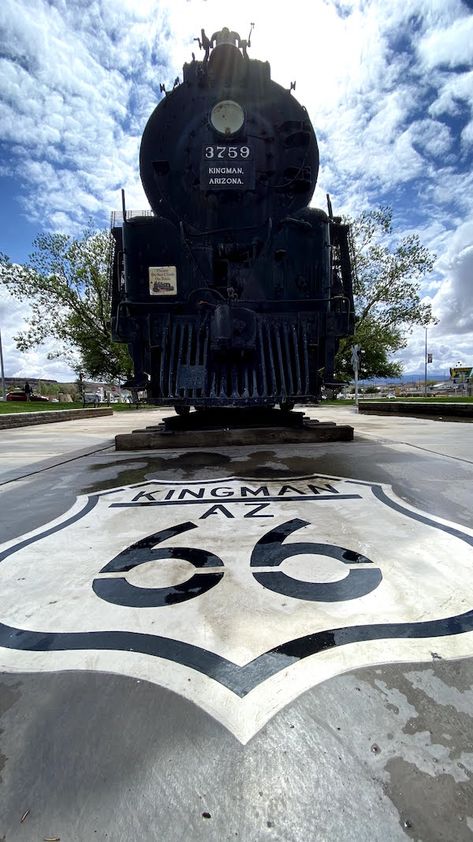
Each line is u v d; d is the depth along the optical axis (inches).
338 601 62.3
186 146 212.7
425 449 199.8
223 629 56.2
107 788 35.3
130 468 168.4
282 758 37.5
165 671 48.5
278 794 34.5
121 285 228.2
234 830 32.0
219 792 34.9
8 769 36.9
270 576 70.7
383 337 995.3
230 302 209.3
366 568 72.8
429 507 107.1
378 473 146.6
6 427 419.5
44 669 49.5
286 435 225.9
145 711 42.9
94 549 84.7
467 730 39.9
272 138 213.5
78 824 32.6
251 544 84.7
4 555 82.9
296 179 211.6
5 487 141.4
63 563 78.4
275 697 44.2
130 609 61.8
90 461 189.5
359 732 39.9
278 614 59.3
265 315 213.6
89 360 1080.2
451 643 52.3
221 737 39.7
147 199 223.5
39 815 33.2
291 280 215.9
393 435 262.8
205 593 65.6
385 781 35.3
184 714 42.4
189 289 214.5
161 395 205.2
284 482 136.3
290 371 204.8
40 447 252.5
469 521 96.3
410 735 39.5
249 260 213.9
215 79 212.4
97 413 717.9
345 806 33.5
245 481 138.9
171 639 54.3
